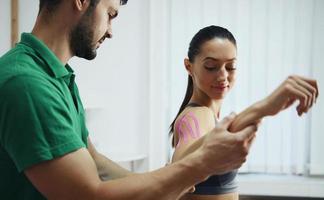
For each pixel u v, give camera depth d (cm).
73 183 62
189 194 87
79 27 77
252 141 60
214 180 86
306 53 235
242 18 238
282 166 237
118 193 62
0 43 250
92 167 65
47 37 78
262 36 238
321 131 233
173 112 246
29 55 72
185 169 62
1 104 63
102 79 254
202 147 64
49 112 63
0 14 249
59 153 62
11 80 63
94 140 253
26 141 61
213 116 88
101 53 253
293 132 236
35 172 62
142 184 63
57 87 72
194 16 242
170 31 246
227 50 90
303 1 233
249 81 238
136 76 251
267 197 231
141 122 252
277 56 237
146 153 251
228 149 59
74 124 76
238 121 61
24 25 254
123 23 250
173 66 245
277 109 57
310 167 233
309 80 57
